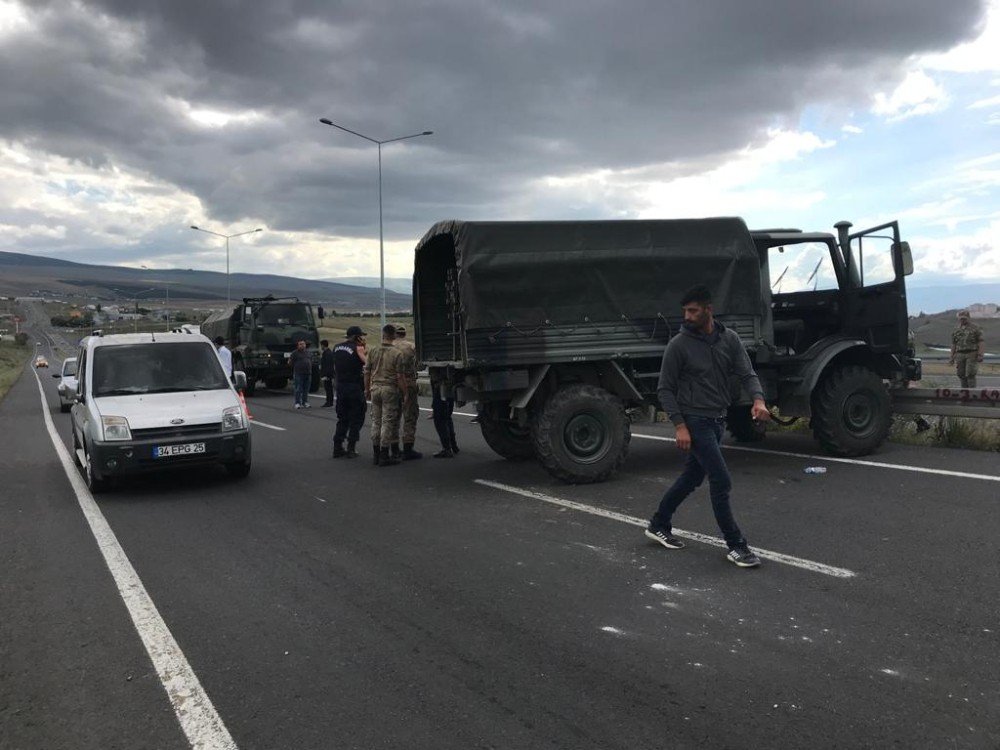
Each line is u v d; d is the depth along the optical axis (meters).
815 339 10.00
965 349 14.49
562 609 4.45
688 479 5.42
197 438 8.41
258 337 25.44
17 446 13.37
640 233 8.25
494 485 8.24
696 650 3.81
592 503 7.14
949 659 3.60
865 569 4.90
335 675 3.68
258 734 3.15
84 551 6.10
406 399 10.19
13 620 4.57
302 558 5.72
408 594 4.82
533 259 7.91
